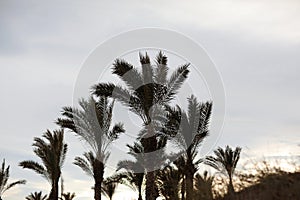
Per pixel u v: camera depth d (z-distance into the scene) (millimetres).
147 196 15430
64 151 23719
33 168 23594
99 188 18891
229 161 16219
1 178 25547
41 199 26797
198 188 9055
